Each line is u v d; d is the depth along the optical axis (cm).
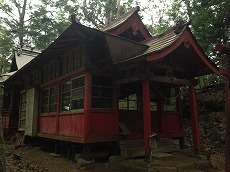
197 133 887
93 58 890
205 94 1457
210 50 1309
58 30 2625
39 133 1226
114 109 902
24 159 988
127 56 824
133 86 1024
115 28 992
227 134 471
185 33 771
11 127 1683
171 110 1091
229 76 496
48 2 2545
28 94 1384
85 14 2356
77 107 910
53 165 857
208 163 801
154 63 779
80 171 746
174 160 793
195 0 1405
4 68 2627
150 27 2309
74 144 952
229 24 1266
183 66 899
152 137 741
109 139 860
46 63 1248
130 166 724
